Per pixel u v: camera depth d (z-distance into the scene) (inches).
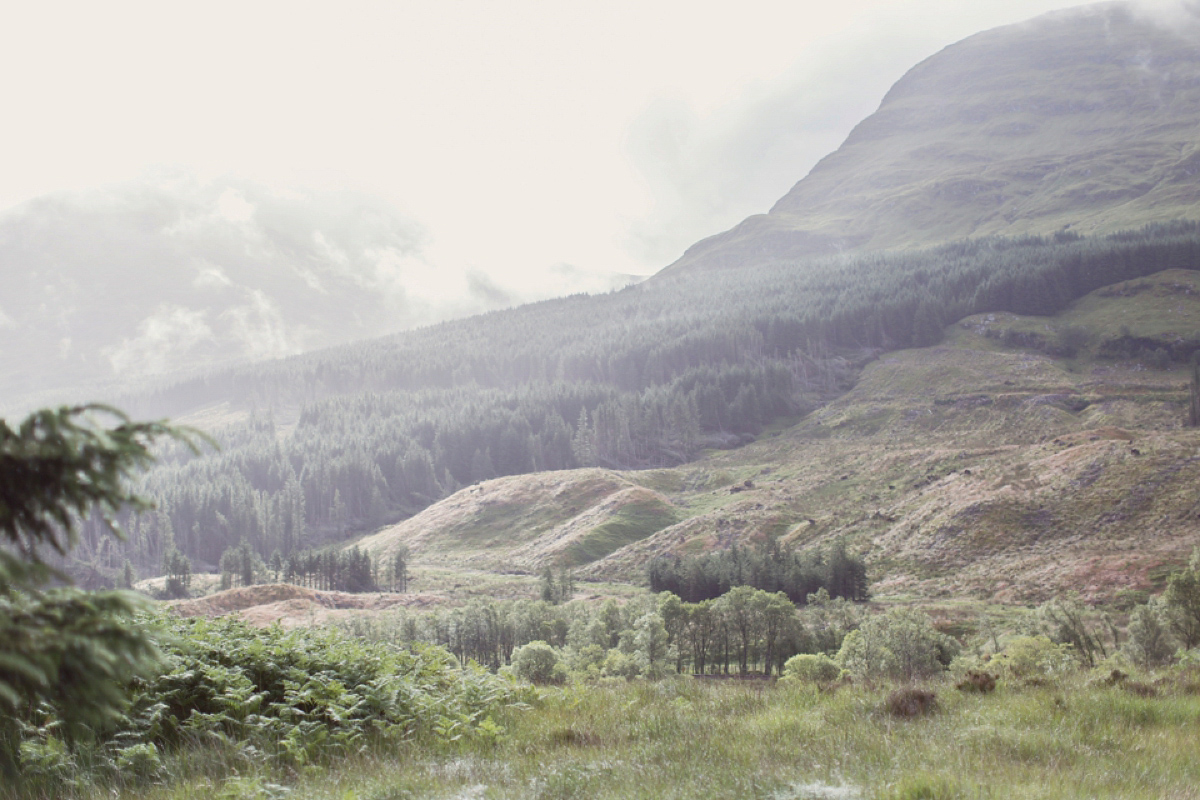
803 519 5777.6
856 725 352.2
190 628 395.5
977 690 458.9
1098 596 3277.6
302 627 451.2
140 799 261.4
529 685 451.8
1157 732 330.3
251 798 255.1
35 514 130.5
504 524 7268.7
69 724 143.1
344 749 323.9
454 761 304.5
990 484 4995.1
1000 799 235.0
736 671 2844.5
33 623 130.0
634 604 3169.3
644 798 245.3
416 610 4180.6
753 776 263.4
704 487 7736.2
